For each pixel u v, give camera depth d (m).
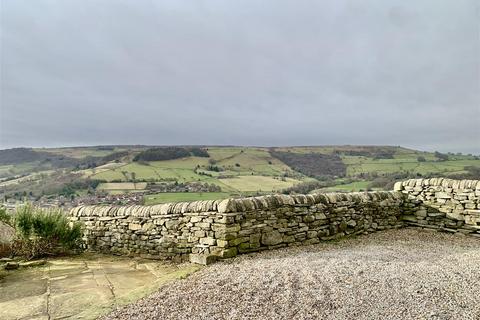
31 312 4.46
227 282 5.04
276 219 7.30
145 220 7.97
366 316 3.85
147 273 6.46
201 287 4.94
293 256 6.42
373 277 4.92
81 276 6.28
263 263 5.86
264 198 7.27
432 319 3.74
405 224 10.01
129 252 8.14
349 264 5.64
